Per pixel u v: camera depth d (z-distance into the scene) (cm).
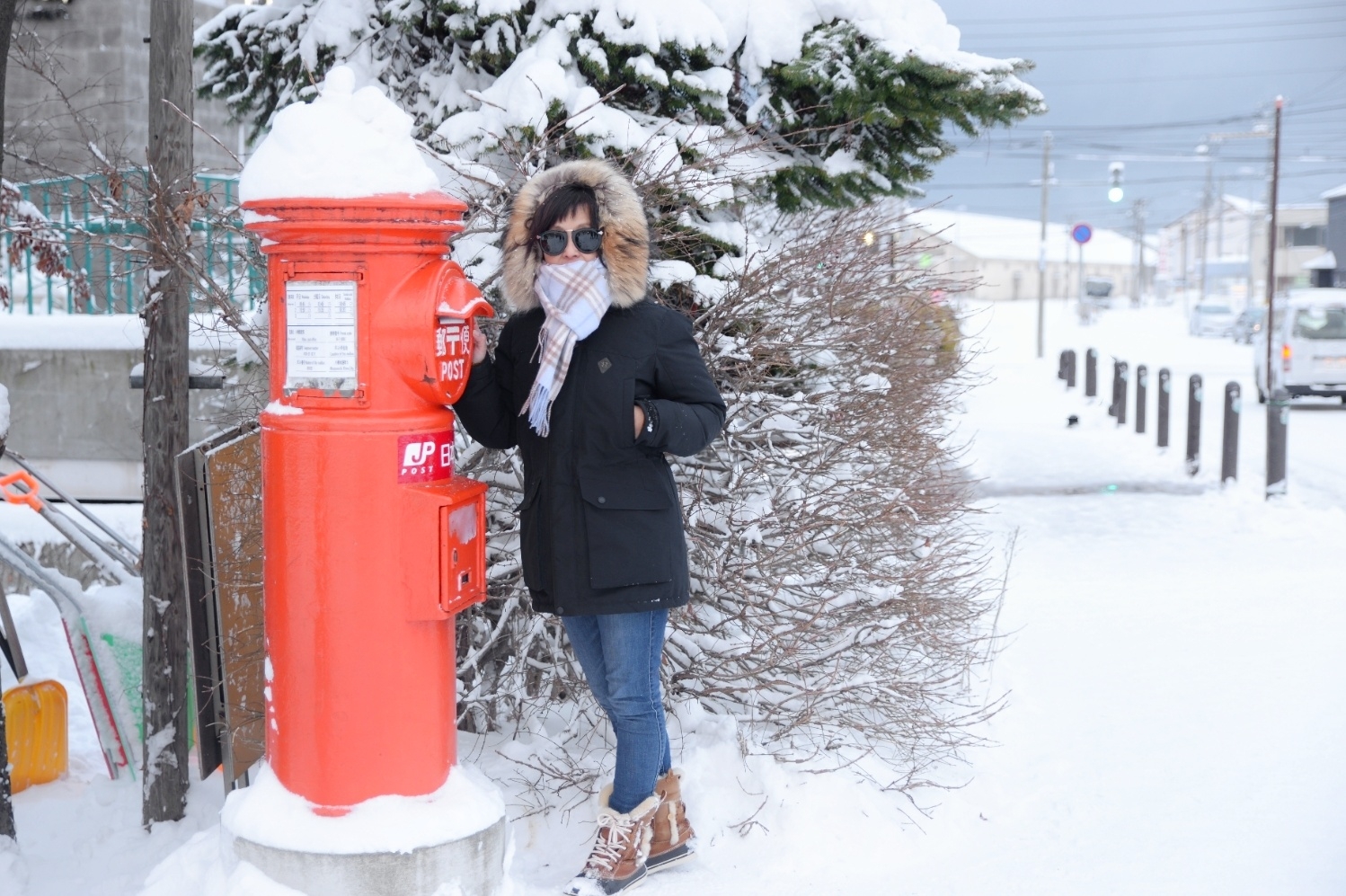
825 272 424
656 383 292
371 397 257
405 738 266
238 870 265
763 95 473
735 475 398
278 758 272
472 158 423
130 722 398
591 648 307
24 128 586
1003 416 1598
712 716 382
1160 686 487
